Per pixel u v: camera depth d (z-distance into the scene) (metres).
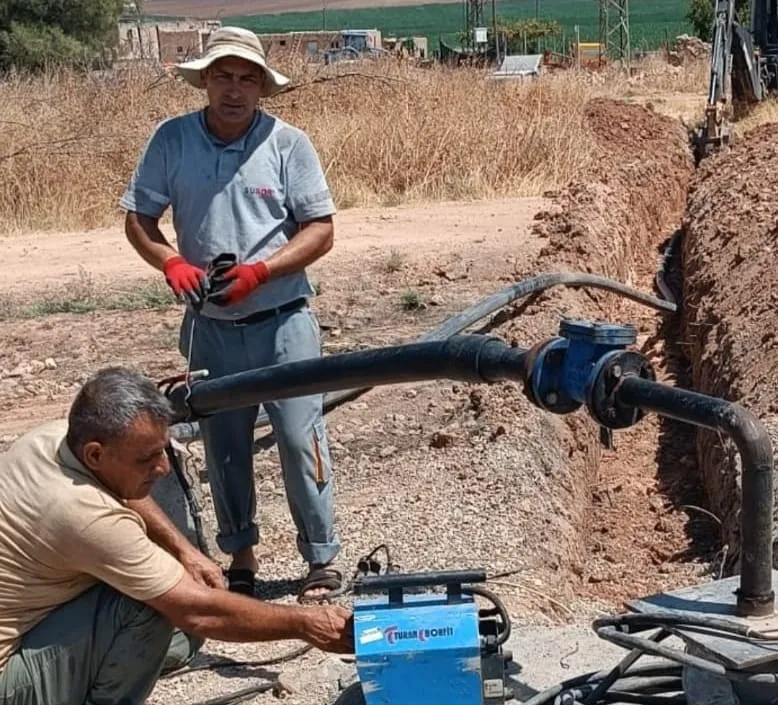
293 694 4.81
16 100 18.30
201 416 4.93
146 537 3.93
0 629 3.89
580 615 5.91
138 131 17.02
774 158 14.98
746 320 9.24
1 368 9.95
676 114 28.30
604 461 9.12
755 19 25.33
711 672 3.76
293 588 5.86
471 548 6.18
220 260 5.01
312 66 19.83
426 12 106.62
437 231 14.22
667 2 102.19
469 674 3.72
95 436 3.81
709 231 12.50
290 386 4.54
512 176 16.98
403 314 11.06
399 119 17.48
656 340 11.75
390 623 3.76
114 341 10.56
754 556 3.75
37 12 38.22
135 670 4.02
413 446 7.80
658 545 7.50
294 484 5.44
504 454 7.26
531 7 113.81
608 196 14.59
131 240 5.31
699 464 8.61
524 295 10.02
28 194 15.91
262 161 5.21
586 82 24.23
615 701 4.23
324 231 5.25
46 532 3.79
